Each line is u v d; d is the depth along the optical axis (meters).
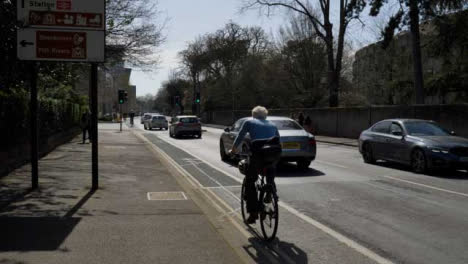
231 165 14.72
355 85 48.91
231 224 6.81
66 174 11.15
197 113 73.75
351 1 26.73
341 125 30.06
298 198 8.85
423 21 23.08
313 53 46.00
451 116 19.91
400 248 5.60
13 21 8.14
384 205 8.16
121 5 17.42
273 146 5.94
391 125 13.97
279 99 51.31
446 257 5.24
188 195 8.61
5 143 11.00
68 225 6.17
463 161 11.47
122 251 5.08
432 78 24.61
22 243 5.32
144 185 9.76
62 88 22.17
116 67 19.59
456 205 8.11
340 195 9.16
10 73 9.32
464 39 22.56
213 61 68.12
